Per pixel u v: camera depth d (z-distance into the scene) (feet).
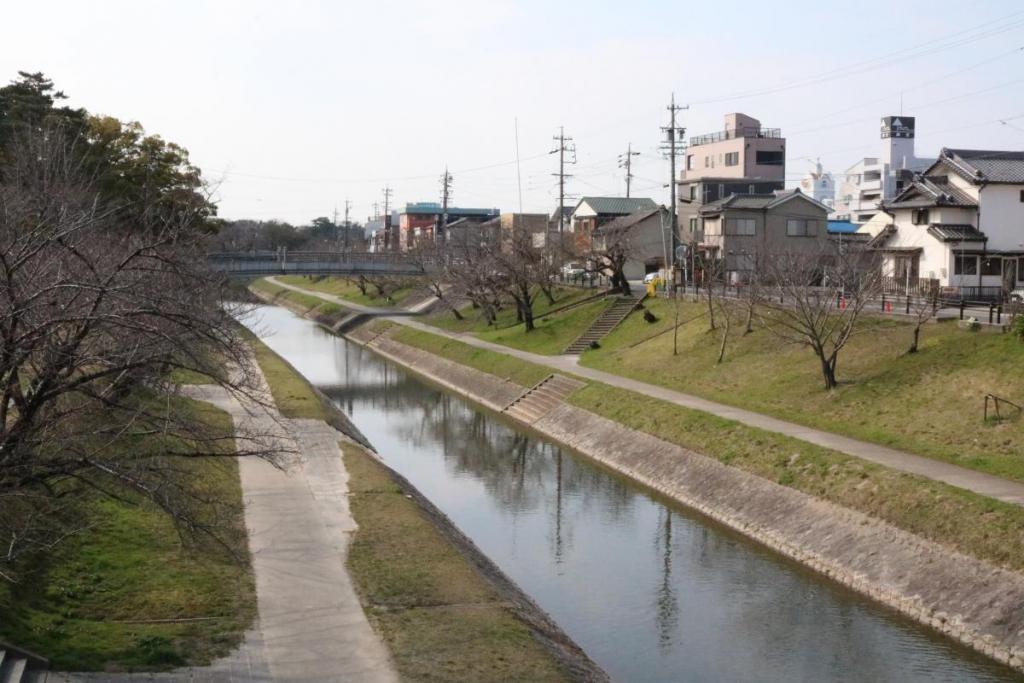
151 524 66.08
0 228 46.21
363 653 48.85
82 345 45.62
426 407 151.02
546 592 69.77
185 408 67.21
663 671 56.54
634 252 206.18
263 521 72.13
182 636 49.85
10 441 41.93
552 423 127.95
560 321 183.62
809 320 105.81
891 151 341.21
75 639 47.42
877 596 65.67
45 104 139.13
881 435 88.84
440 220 410.52
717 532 82.28
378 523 72.33
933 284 131.85
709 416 102.73
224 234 280.31
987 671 54.75
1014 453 77.41
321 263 236.43
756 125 319.06
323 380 180.55
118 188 138.21
